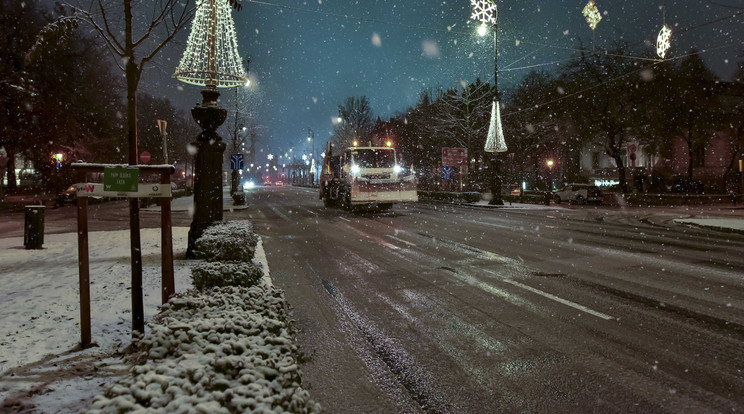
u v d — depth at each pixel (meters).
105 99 39.75
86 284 4.59
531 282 7.95
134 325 4.77
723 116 42.16
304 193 58.84
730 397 3.68
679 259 10.21
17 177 55.09
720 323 5.57
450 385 3.97
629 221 21.12
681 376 4.08
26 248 12.01
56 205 33.75
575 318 5.84
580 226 17.95
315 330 5.50
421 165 54.94
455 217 22.02
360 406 3.60
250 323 2.86
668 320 5.71
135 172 4.71
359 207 27.91
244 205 28.78
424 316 6.04
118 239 13.88
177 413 1.70
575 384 3.95
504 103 49.25
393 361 4.52
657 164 47.09
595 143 45.53
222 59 9.47
